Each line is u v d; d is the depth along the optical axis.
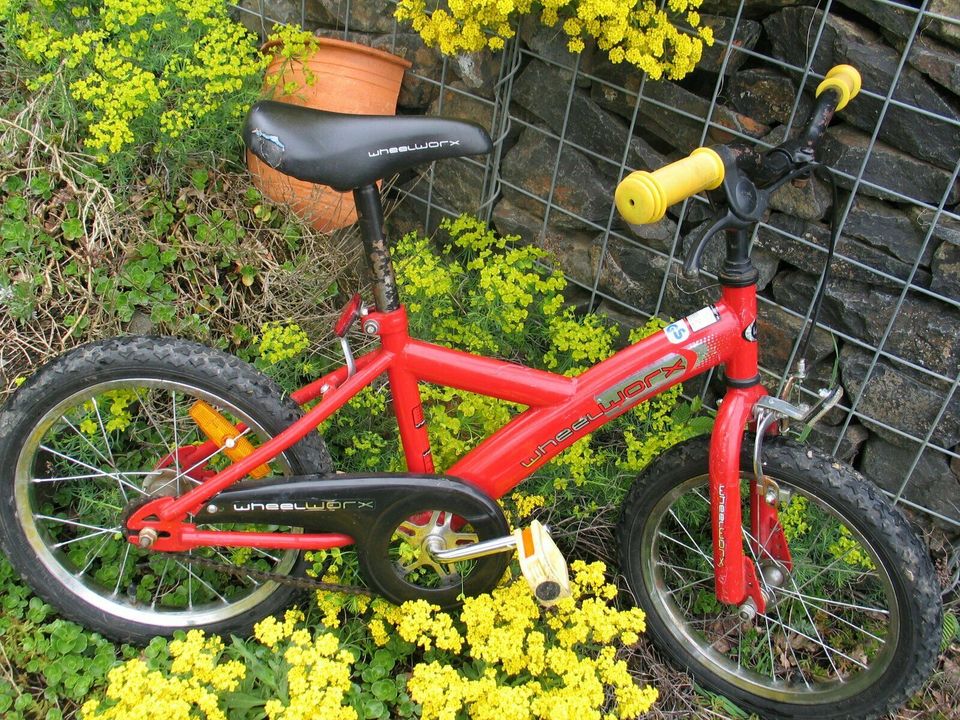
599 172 2.35
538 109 2.34
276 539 1.82
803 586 2.11
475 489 1.77
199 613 1.99
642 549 2.00
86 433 2.14
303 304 2.38
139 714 1.56
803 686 1.95
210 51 2.31
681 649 2.04
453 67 2.44
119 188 2.33
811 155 1.55
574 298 2.53
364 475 1.76
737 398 1.72
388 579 1.88
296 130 1.54
